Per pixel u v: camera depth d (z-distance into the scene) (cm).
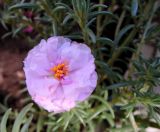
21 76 18
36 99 10
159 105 11
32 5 12
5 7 14
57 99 9
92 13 11
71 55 10
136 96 11
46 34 14
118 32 14
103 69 12
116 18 15
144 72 11
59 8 11
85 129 15
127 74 15
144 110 14
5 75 18
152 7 14
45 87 9
